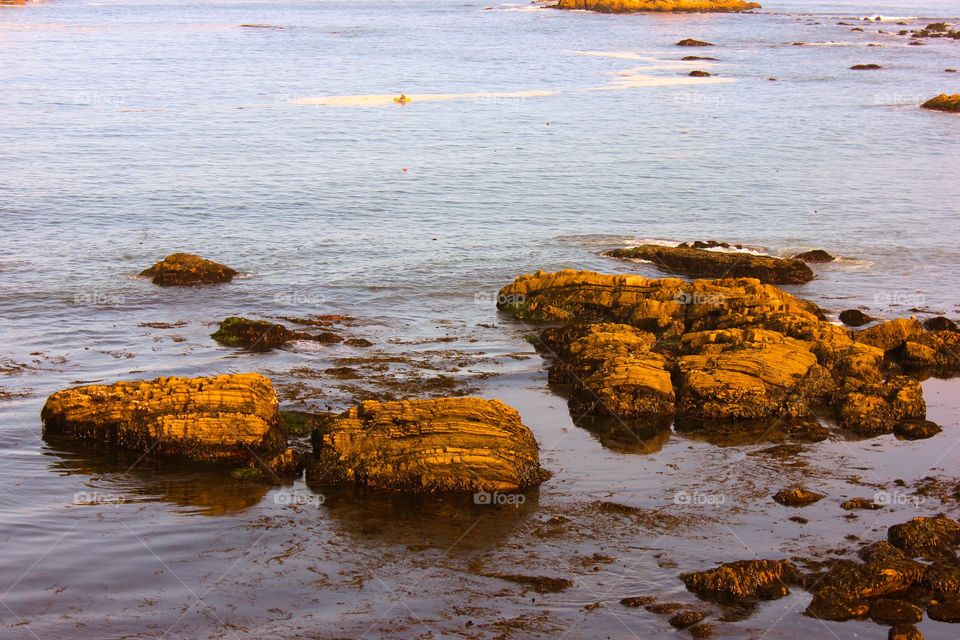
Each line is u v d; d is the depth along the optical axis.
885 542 24.64
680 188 66.00
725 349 35.59
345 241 53.53
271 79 117.06
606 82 117.94
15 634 21.12
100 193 62.19
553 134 84.88
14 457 29.19
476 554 24.88
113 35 167.12
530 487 28.28
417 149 77.69
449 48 152.75
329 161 72.81
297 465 28.95
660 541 25.44
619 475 29.12
